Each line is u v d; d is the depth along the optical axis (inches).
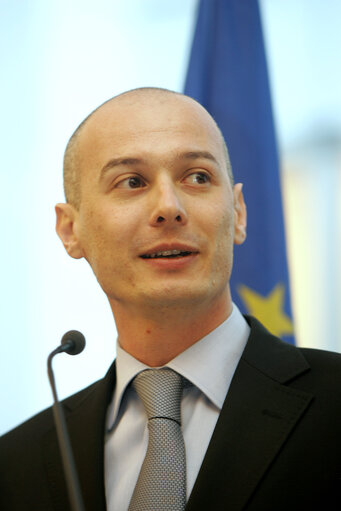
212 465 130.4
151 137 151.8
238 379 143.6
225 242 150.8
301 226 295.0
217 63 236.2
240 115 231.8
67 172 168.7
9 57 310.8
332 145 298.0
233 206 159.8
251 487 126.6
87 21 314.0
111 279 150.7
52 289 290.8
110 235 149.0
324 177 296.2
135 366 152.6
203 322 150.2
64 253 293.3
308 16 305.9
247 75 235.1
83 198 159.0
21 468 152.0
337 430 131.4
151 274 145.3
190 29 307.9
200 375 146.3
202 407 144.3
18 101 306.3
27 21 314.8
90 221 155.3
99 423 148.0
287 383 141.7
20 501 146.3
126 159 150.5
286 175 298.5
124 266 147.5
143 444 144.2
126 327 154.0
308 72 303.3
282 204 226.4
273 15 308.2
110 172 152.2
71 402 163.0
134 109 156.9
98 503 135.3
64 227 169.6
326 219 293.7
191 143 152.3
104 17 314.0
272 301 218.2
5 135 303.1
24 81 307.9
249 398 139.4
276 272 220.5
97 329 285.7
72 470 117.5
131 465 142.1
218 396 144.2
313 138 299.6
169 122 153.9
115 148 152.9
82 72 309.0
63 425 123.4
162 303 144.6
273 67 305.3
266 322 216.7
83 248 163.9
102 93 306.5
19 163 300.8
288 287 220.2
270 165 229.1
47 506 142.7
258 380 142.7
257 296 218.4
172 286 143.2
